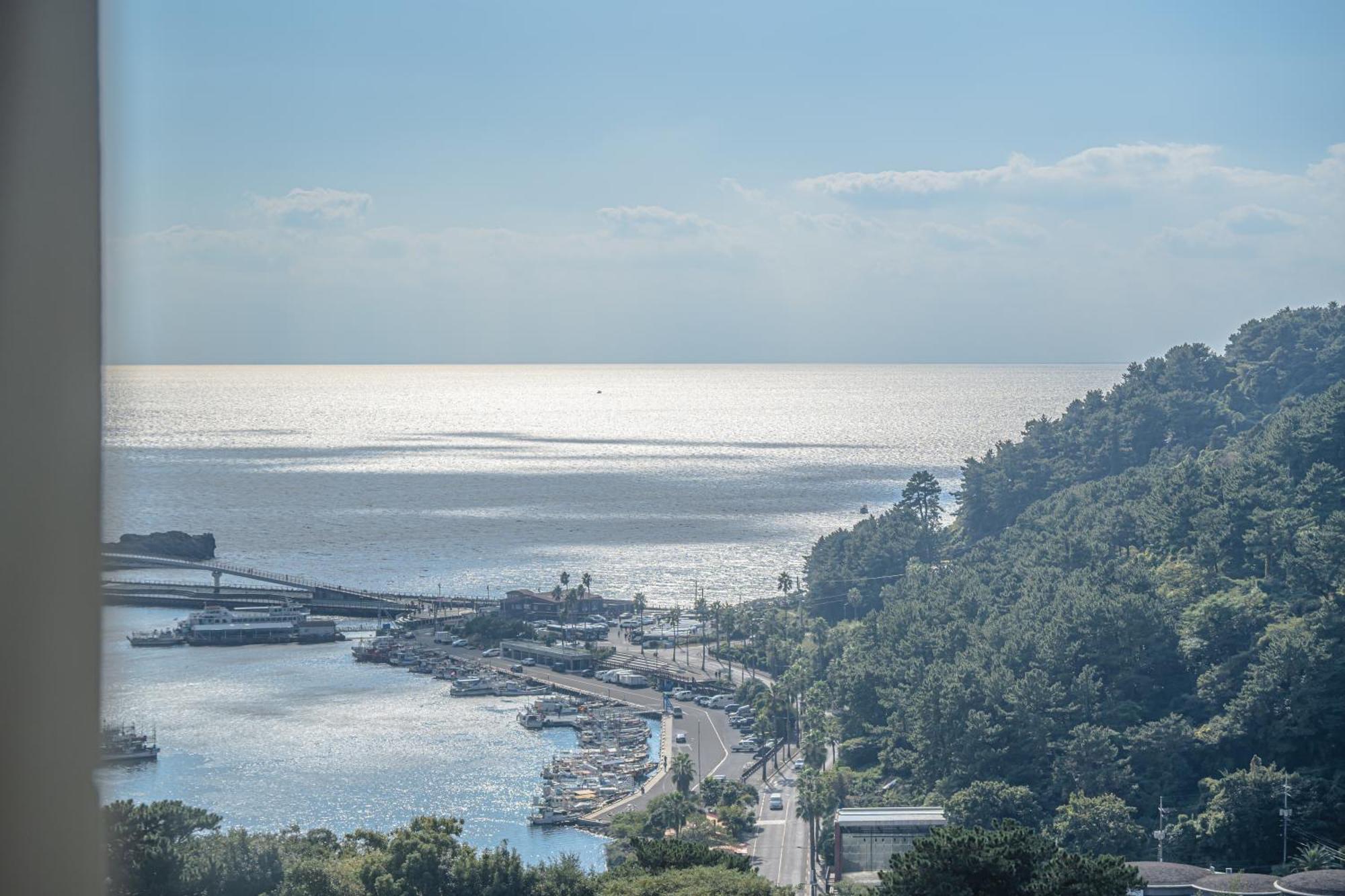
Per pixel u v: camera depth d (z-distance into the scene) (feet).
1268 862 157.89
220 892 107.14
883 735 220.23
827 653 293.84
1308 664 181.06
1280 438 277.44
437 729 275.80
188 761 232.12
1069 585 229.86
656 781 239.91
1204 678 197.77
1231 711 184.44
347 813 207.31
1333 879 132.05
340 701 296.92
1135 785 175.94
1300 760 177.27
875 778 201.05
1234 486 251.39
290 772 229.86
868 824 156.25
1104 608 206.90
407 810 211.82
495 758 252.01
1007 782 179.01
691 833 190.70
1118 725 191.31
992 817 166.91
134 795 193.98
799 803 204.33
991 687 191.72
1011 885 93.45
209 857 108.58
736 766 252.01
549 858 187.32
